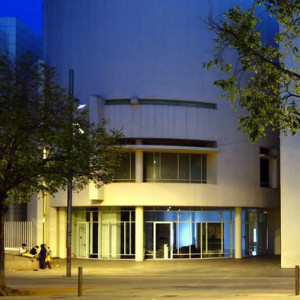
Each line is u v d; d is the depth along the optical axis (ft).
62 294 61.98
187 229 124.16
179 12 120.67
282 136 108.17
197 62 120.98
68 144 62.90
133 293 62.69
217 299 53.78
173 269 103.30
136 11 120.06
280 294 60.95
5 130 61.31
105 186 118.52
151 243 122.52
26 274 94.63
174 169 122.72
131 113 118.11
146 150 119.65
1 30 157.79
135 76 119.03
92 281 82.02
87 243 126.41
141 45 119.44
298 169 106.93
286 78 49.93
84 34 122.62
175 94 119.24
